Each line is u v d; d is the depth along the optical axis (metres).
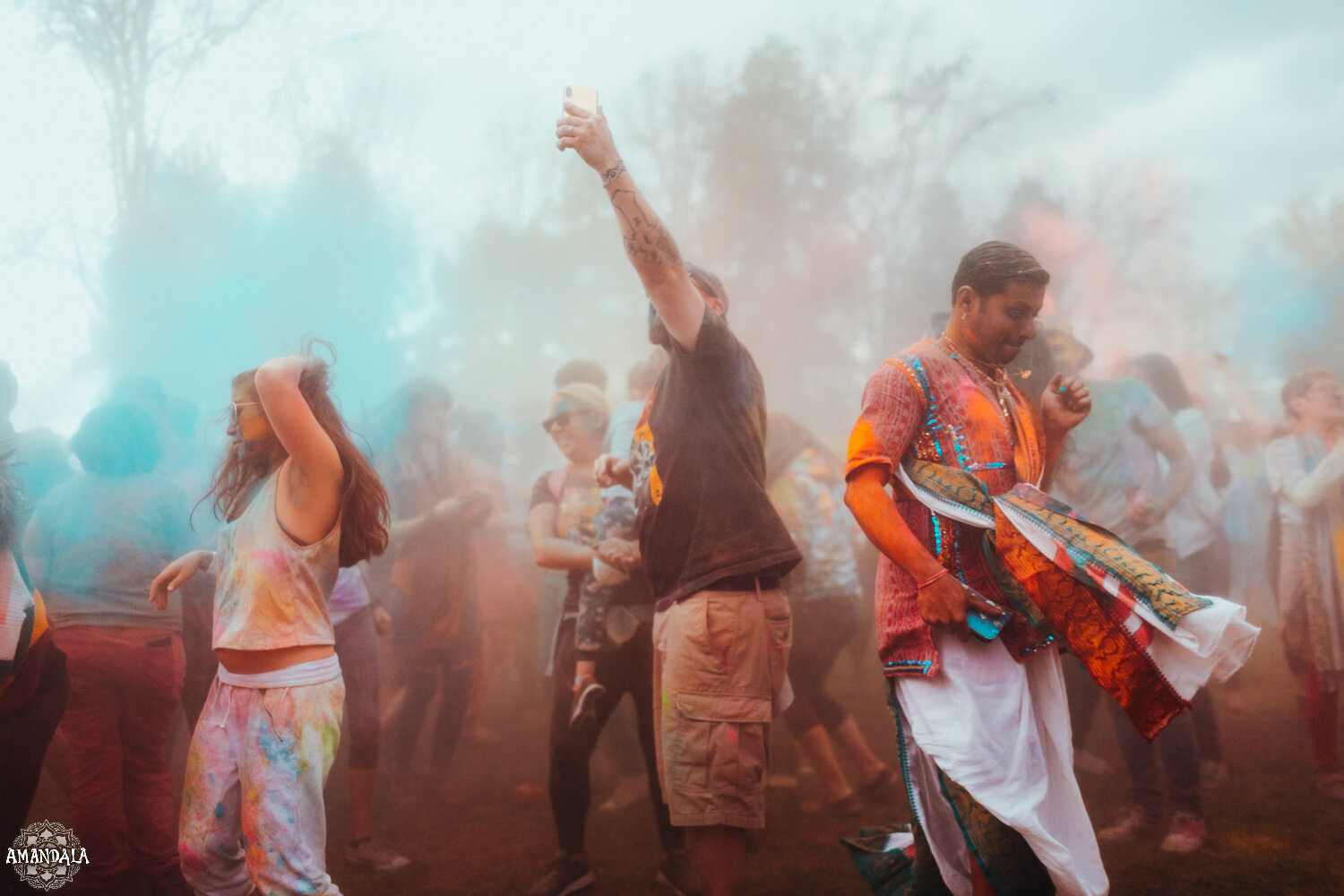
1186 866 2.62
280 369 2.00
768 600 2.27
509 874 2.93
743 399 2.32
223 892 2.03
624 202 2.15
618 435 3.12
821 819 3.30
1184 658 1.79
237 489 2.21
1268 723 4.14
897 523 1.91
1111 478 3.22
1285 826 2.87
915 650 1.95
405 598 3.74
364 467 2.16
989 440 1.98
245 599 1.98
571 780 2.78
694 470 2.28
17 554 2.31
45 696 2.30
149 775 2.62
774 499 3.47
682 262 2.21
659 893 2.76
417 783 3.91
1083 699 3.14
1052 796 1.95
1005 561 1.87
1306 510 3.29
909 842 2.22
